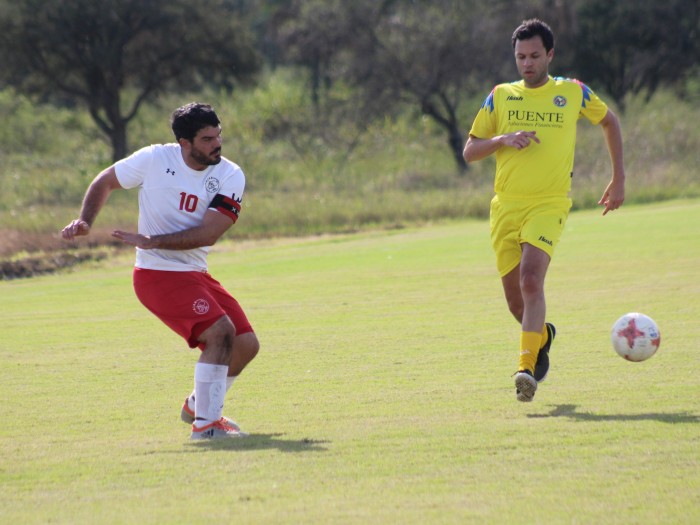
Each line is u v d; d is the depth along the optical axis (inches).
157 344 1245.7
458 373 970.1
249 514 518.9
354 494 553.3
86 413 846.5
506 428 714.8
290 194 4466.0
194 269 773.9
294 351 1138.7
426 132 6353.3
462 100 6294.3
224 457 658.8
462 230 3065.9
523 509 512.4
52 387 973.8
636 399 809.5
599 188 3944.4
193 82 6102.4
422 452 650.2
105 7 5374.0
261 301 1615.4
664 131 5014.8
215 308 761.0
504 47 5841.5
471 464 613.3
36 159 5753.0
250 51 6018.7
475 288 1664.6
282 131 6259.8
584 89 890.7
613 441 660.1
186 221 765.3
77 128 6382.9
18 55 5398.6
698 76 7111.2
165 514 524.4
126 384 984.3
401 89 5930.1
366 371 999.6
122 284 2050.9
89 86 5649.6
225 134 6067.9
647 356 856.3
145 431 772.0
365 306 1505.9
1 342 1286.9
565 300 1437.0
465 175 5221.5
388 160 5895.7
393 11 6171.3
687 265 1779.0
